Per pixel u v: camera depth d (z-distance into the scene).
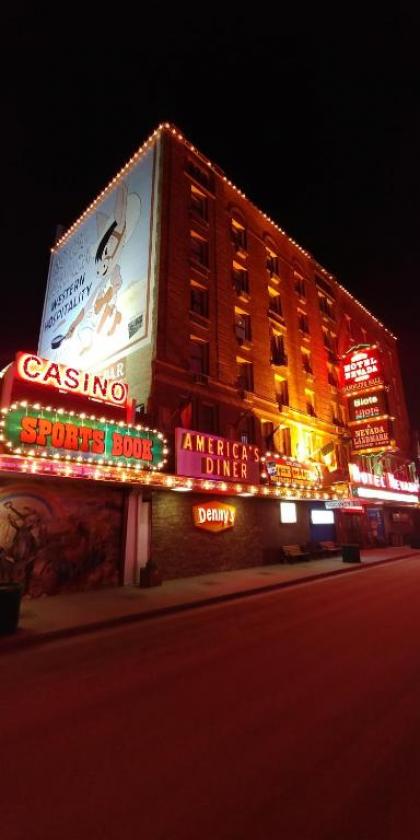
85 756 4.20
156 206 22.11
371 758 3.99
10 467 11.60
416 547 31.12
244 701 5.41
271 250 30.14
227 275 24.66
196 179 25.12
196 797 3.47
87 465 13.30
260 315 26.31
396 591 13.46
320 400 29.67
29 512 13.28
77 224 29.66
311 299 33.31
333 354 33.31
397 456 38.88
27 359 13.16
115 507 15.40
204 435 17.45
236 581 15.65
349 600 12.21
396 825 3.07
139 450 15.07
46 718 5.12
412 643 7.79
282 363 26.17
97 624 9.79
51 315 29.61
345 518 28.45
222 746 4.29
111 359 21.84
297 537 23.42
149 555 15.82
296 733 4.52
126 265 23.06
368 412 29.30
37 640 8.70
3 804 3.47
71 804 3.44
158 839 3.00
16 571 12.68
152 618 10.76
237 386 22.53
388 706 5.13
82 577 14.05
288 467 21.47
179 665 6.97
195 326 21.30
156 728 4.75
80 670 6.91
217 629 9.37
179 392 19.30
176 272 21.33
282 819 3.16
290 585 15.62
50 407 12.93
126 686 6.12
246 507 20.55
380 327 44.69
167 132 24.34
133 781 3.74
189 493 17.83
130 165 25.58
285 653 7.40
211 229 24.73
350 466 25.73
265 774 3.77
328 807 3.29
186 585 14.88
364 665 6.64
